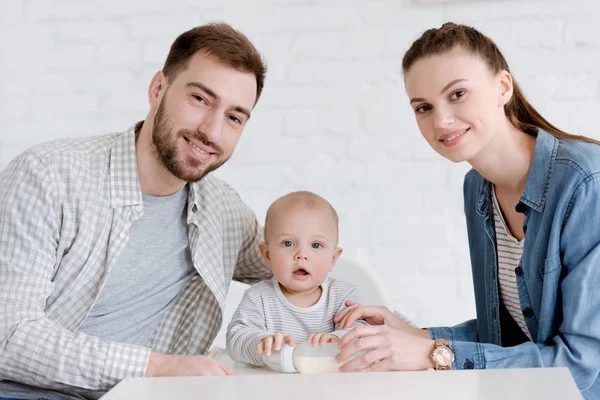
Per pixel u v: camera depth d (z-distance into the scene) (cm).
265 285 144
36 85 232
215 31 133
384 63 213
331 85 216
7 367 117
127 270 135
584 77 203
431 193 213
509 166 129
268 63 219
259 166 221
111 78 228
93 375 114
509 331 143
